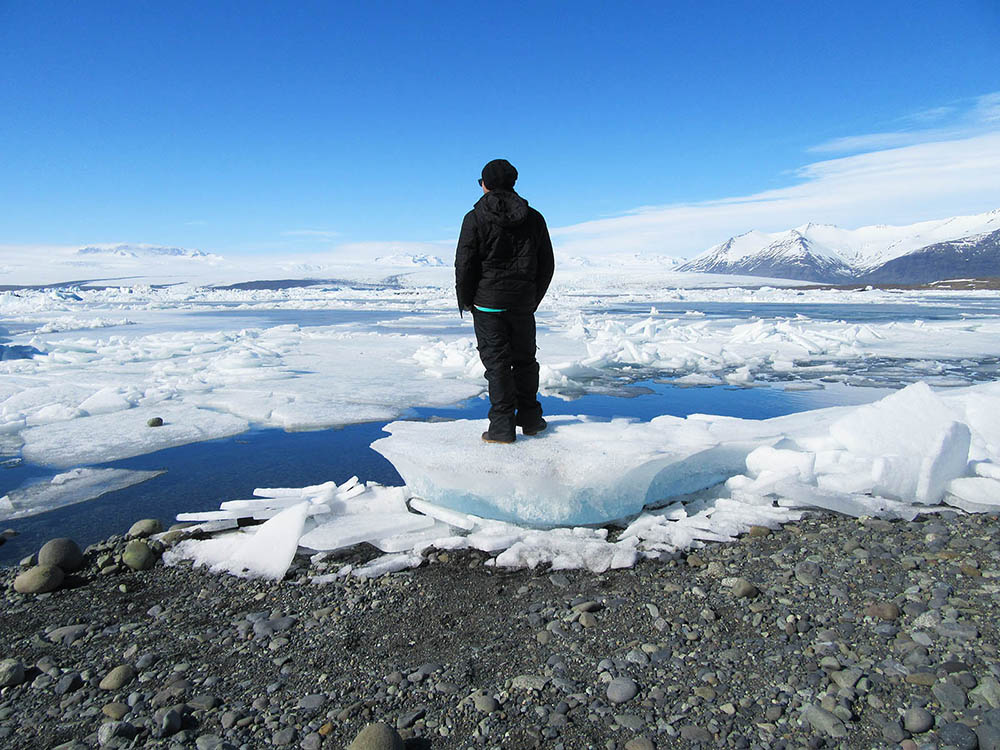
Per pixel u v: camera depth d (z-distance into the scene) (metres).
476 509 3.66
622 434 3.93
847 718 1.82
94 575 3.16
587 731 1.83
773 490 3.77
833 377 10.36
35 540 3.76
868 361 12.26
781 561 2.95
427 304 53.62
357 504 3.85
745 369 10.64
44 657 2.37
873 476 3.70
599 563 3.00
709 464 4.04
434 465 3.56
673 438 3.87
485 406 7.99
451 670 2.18
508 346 3.67
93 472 5.14
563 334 18.89
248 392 8.90
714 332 17.98
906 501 3.67
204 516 3.74
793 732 1.78
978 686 1.91
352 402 8.17
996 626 2.25
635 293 79.12
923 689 1.93
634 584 2.79
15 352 13.20
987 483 3.55
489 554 3.20
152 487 4.73
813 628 2.34
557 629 2.43
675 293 74.75
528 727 1.85
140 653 2.38
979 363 11.88
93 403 7.91
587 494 3.46
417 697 2.03
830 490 3.64
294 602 2.77
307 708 1.99
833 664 2.08
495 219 3.30
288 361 12.58
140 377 10.31
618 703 1.95
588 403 8.30
